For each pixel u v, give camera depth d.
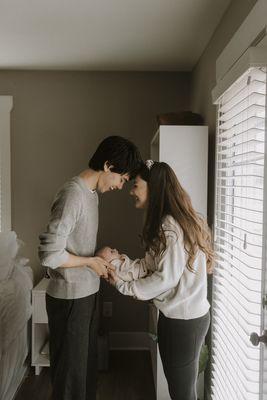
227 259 2.00
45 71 3.44
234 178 2.03
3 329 2.30
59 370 1.79
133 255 3.50
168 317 1.74
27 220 3.49
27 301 2.80
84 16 2.30
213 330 2.29
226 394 1.98
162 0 2.09
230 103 1.95
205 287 1.76
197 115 2.77
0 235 2.91
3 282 2.60
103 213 3.49
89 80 3.46
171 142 2.46
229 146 2.13
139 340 3.53
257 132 1.63
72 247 1.78
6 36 2.63
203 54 2.88
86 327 1.80
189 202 1.79
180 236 1.69
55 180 3.49
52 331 1.81
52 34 2.59
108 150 1.75
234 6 2.03
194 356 1.74
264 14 1.49
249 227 1.81
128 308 3.53
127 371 3.11
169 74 3.46
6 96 3.42
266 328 1.39
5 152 3.44
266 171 1.39
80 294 1.76
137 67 3.33
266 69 1.48
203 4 2.13
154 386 2.85
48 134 3.47
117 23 2.40
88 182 1.81
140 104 3.46
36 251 3.50
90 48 2.86
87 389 1.91
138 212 3.49
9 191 3.46
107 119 3.47
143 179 1.83
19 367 2.67
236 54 1.87
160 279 1.68
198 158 2.46
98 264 1.78
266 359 1.38
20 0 2.10
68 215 1.67
